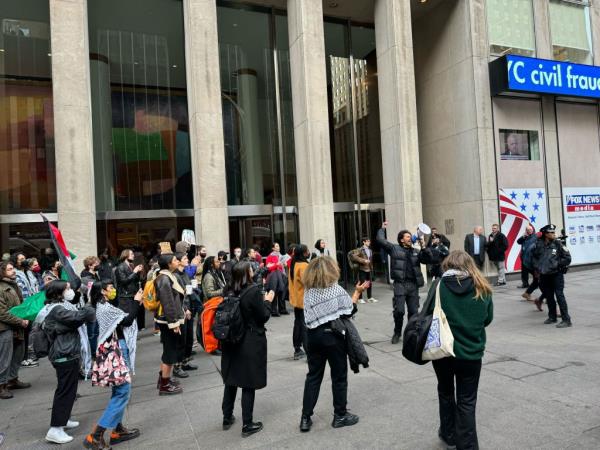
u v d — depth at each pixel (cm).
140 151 1305
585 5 1577
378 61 1366
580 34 1563
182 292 546
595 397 446
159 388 542
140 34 1320
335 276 405
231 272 422
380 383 524
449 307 332
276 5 1432
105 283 429
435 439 376
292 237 1433
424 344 334
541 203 1435
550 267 749
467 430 323
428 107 1564
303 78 1198
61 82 994
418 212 1280
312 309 404
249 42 1429
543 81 1384
